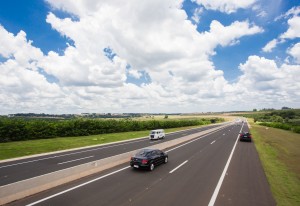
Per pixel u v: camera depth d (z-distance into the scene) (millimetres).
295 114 137375
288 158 20719
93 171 14312
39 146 27625
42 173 14711
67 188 11195
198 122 98188
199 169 15633
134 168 15867
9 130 32156
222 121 141000
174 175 13992
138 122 60844
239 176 13727
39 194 10266
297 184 12203
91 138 38188
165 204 9297
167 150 25047
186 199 9859
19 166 16891
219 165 16938
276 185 11922
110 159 16281
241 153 22703
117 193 10570
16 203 9141
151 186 11680
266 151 24344
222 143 31594
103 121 49500
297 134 49938
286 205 9234
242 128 69938
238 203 9430
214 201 9625
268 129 65000
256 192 10789
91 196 10133
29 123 35938
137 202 9492
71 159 19875
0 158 20375
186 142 33125
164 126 69562
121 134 47469
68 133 40844
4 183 12445
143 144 31672
